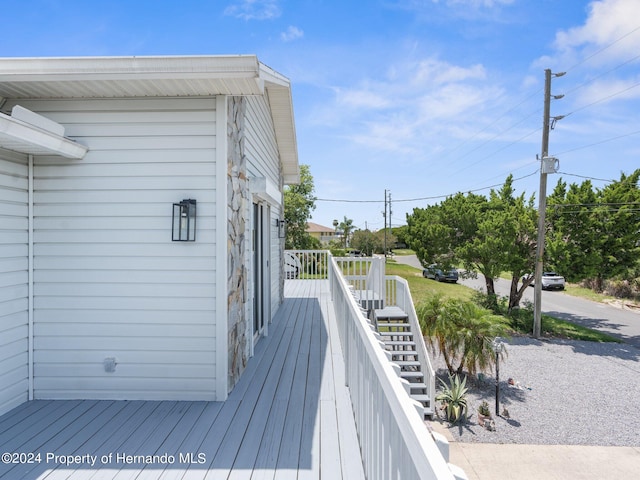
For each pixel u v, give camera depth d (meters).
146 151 3.07
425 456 0.91
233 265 3.30
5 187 2.84
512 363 11.02
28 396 3.07
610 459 6.58
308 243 29.08
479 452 6.80
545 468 6.34
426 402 7.48
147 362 3.09
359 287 8.50
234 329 3.33
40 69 2.66
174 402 3.01
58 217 3.09
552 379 9.94
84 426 2.62
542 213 13.23
